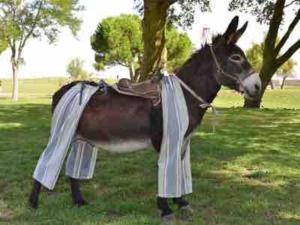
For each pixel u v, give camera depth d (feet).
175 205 11.59
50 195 12.75
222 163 16.78
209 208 11.75
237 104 57.62
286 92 83.56
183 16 46.57
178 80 10.62
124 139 10.61
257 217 11.08
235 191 13.23
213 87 10.61
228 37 10.43
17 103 49.32
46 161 10.94
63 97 11.12
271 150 19.27
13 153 18.51
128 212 11.28
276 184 14.14
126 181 14.12
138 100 10.61
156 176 14.89
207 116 33.04
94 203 11.89
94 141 10.91
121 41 101.60
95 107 10.78
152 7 37.27
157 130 10.38
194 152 18.69
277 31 44.32
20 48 73.56
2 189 13.44
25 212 11.18
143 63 38.27
